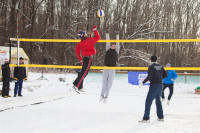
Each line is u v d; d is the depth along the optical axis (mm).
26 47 27875
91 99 10352
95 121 5625
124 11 30719
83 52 5844
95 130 4738
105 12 30312
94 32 5738
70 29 28656
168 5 31469
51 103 8719
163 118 5789
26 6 28938
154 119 6016
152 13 30641
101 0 30156
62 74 20984
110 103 9344
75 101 9516
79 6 29750
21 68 10695
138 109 7996
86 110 7332
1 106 7746
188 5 35562
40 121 5527
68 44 29016
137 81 17359
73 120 5699
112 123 5426
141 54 27484
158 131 4688
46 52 29500
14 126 5004
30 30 27531
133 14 30422
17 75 10594
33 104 8219
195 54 34406
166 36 33156
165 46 33375
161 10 31453
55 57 30859
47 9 29234
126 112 7195
